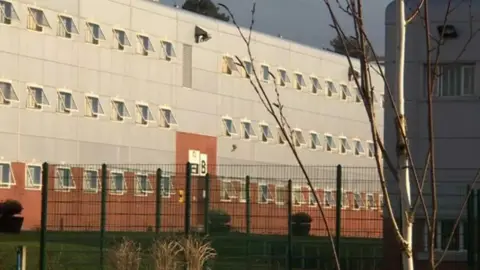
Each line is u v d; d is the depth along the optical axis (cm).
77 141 7281
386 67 3694
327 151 10044
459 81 3897
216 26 8862
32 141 6869
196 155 8512
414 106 3912
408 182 842
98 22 7594
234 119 9012
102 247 3441
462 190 3822
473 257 3275
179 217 4219
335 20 838
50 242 4350
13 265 3525
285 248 4062
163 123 8175
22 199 6694
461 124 3881
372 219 3816
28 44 6938
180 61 8431
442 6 3800
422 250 3522
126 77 7831
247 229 3994
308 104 9844
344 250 3972
